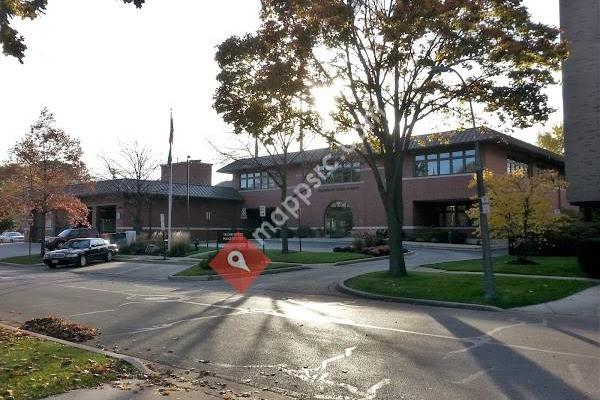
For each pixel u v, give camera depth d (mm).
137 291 17484
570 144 24047
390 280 17484
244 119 18719
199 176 58688
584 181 23672
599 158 23344
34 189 32250
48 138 32406
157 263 29547
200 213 51500
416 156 42594
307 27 16188
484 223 14281
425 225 43938
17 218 45281
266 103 18703
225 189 54500
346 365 7734
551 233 25188
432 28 16062
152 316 12195
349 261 26609
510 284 15875
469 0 15469
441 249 35344
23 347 8172
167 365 7879
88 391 6113
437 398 6277
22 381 6348
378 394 6457
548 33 16172
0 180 32438
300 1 15977
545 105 17438
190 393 6211
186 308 13391
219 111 19109
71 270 27547
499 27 16141
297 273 22906
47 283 20625
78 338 9648
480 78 17562
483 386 6711
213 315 12227
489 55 16703
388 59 16859
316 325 10883
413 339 9492
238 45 17672
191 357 8305
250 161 47562
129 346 9125
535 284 15797
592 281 16438
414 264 24812
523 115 17656
